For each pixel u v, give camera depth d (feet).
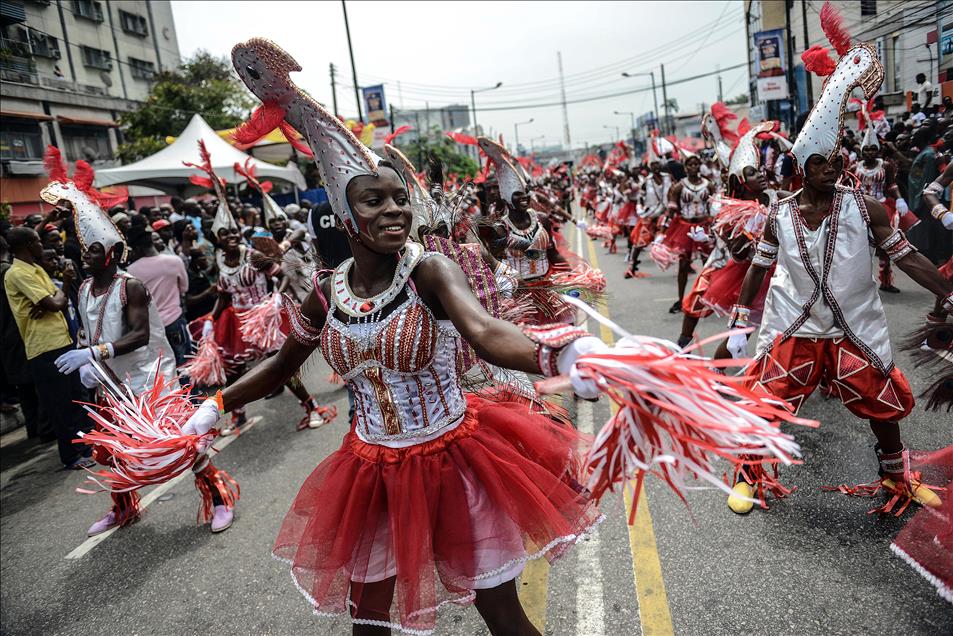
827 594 9.59
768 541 11.05
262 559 13.00
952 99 36.86
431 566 6.65
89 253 14.73
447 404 7.24
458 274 6.70
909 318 21.85
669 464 5.37
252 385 8.11
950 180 15.11
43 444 23.52
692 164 28.14
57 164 15.08
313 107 6.44
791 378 11.38
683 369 4.90
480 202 22.94
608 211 60.75
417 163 93.61
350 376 7.23
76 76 82.28
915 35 42.24
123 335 15.02
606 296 17.57
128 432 8.05
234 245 20.99
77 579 13.42
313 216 16.31
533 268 17.81
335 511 7.20
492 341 5.84
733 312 12.38
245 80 6.60
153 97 86.48
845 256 10.77
